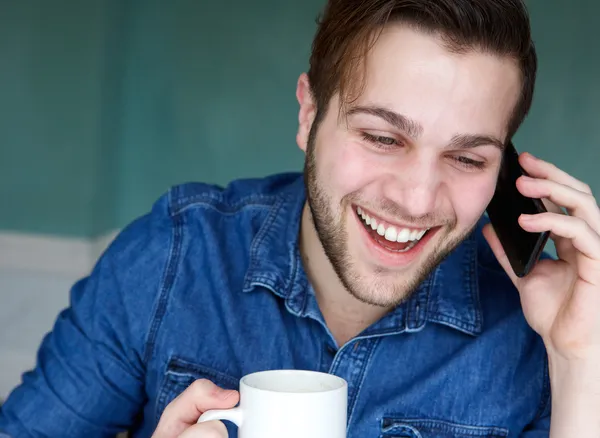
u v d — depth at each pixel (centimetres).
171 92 460
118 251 126
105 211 467
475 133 98
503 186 117
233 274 124
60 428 118
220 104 458
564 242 115
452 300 123
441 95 96
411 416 117
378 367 119
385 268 107
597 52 411
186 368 119
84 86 446
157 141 465
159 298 123
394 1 97
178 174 466
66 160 453
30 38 446
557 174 113
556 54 415
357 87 100
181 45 456
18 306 389
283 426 76
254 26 450
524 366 122
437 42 96
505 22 97
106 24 444
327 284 121
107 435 122
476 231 134
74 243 454
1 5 445
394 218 103
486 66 97
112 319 122
